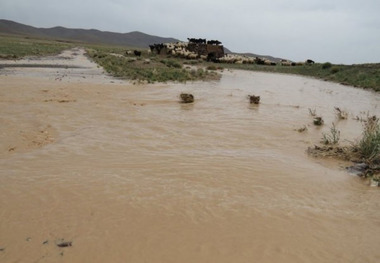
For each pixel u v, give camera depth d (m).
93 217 4.53
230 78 33.19
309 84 31.67
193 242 4.05
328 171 6.91
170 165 6.77
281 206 5.14
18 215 4.51
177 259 3.72
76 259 3.65
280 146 8.69
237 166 6.89
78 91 16.08
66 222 4.38
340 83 34.06
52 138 8.35
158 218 4.58
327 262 3.80
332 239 4.28
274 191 5.72
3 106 11.53
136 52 63.38
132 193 5.34
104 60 43.94
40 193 5.19
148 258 3.71
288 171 6.74
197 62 56.12
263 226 4.50
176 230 4.30
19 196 5.07
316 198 5.54
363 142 8.06
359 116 13.97
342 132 10.60
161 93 17.58
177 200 5.17
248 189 5.75
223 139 9.15
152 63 40.62
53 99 13.42
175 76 28.11
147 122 10.77
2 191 5.21
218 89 21.70
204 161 7.13
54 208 4.73
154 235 4.16
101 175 6.04
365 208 5.25
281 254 3.89
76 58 50.47
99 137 8.70
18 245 3.85
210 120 11.60
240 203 5.18
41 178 5.79
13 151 7.23
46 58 43.44
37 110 11.34
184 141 8.76
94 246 3.88
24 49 54.00
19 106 11.75
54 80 19.69
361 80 32.16
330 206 5.26
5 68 25.14
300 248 4.04
